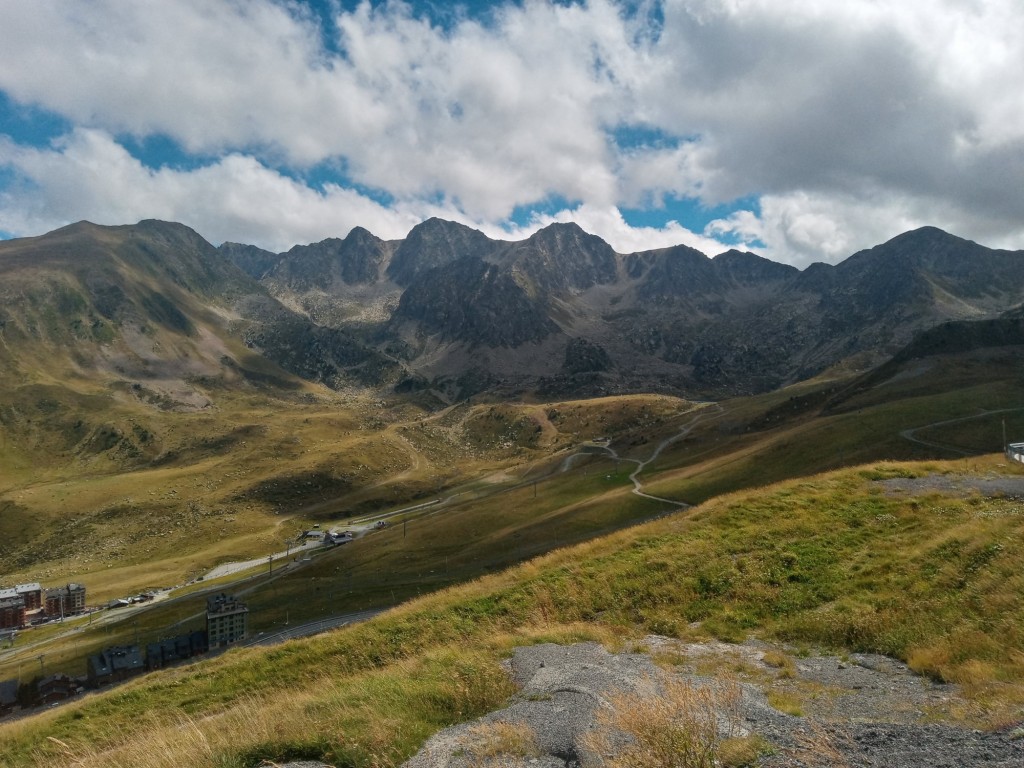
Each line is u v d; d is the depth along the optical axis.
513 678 15.41
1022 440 95.50
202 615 144.25
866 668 16.27
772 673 16.34
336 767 10.19
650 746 9.43
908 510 29.67
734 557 27.58
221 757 10.76
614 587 26.34
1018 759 8.46
